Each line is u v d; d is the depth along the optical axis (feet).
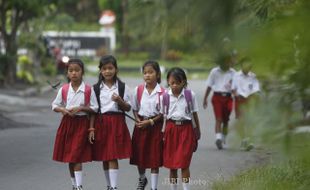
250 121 20.25
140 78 301.02
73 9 305.12
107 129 64.95
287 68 19.06
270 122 19.98
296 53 18.51
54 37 344.08
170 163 63.98
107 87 65.36
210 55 18.62
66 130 64.90
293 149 19.92
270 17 21.33
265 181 29.48
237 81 96.68
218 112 100.53
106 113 65.00
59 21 286.25
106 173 67.15
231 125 20.83
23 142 108.78
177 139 64.08
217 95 102.12
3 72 226.17
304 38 18.04
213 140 112.27
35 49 255.70
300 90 19.77
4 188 72.69
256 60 18.29
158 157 65.41
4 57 223.92
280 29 18.25
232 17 18.11
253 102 20.34
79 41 369.50
